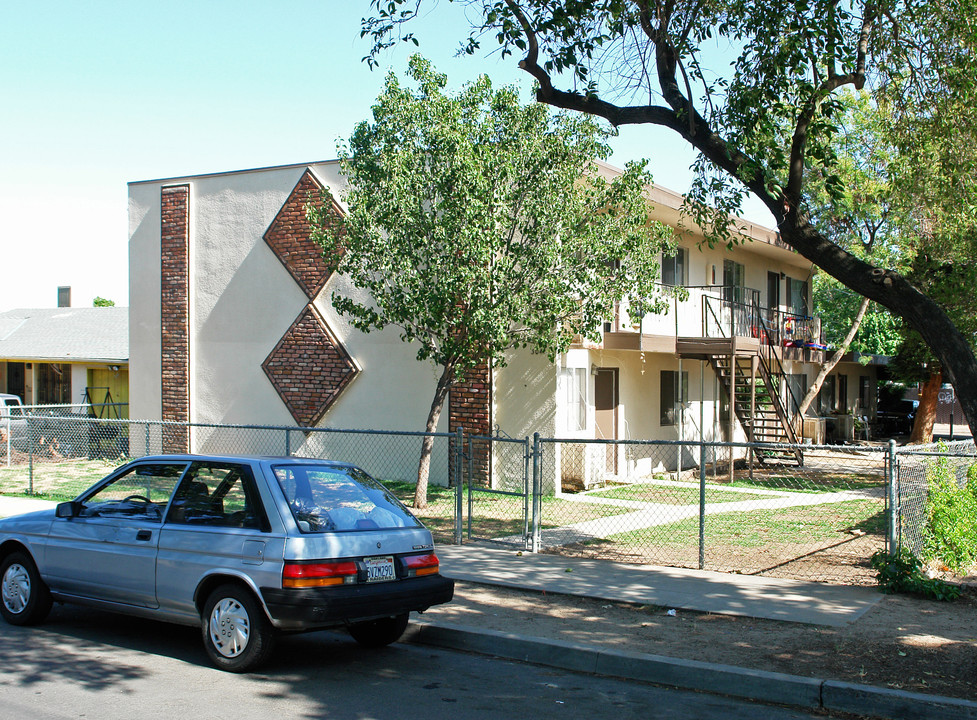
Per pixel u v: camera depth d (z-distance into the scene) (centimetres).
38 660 707
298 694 633
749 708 617
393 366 1873
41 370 2916
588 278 1489
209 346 2106
